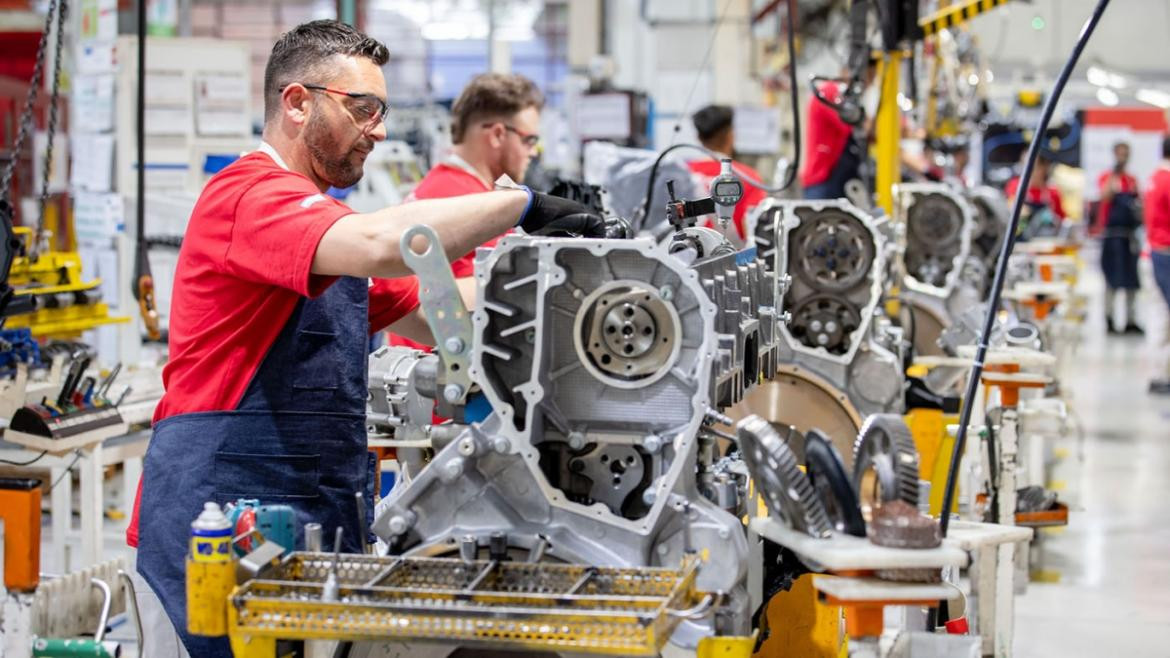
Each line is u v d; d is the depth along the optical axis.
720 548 2.48
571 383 2.57
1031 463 6.70
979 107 12.64
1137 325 16.86
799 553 2.40
